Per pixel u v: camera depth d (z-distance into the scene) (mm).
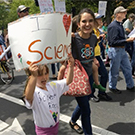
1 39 5164
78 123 3068
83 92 2258
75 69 2324
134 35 3555
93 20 2209
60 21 1552
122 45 3820
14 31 1458
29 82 1565
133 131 2877
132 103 3754
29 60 1478
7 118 3404
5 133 2924
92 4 20391
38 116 1858
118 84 4797
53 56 1551
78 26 2314
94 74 2822
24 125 3146
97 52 3621
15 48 1489
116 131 2883
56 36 1533
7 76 5352
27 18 1421
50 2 4176
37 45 1459
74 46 2311
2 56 5062
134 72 5652
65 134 2840
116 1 19062
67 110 3592
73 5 19969
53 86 1933
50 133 1964
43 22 1448
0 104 3969
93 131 2895
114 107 3611
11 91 4734
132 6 19828
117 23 3641
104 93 3898
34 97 1772
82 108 2422
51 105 1874
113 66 4027
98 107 3621
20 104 3926
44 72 1770
